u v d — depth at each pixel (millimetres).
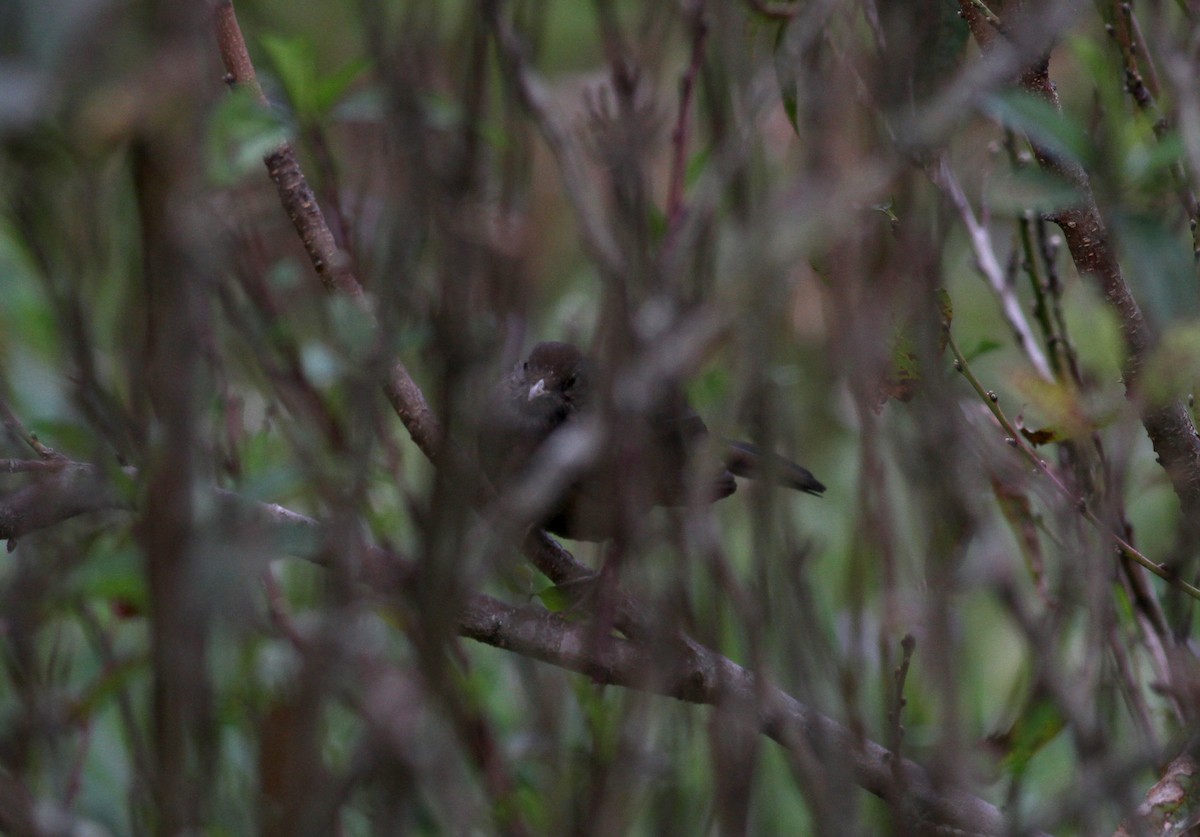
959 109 3760
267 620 4887
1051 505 4707
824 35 4570
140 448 3656
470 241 3756
